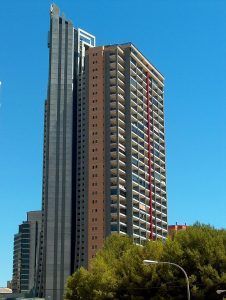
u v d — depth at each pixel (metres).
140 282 67.19
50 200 182.38
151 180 191.62
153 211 188.12
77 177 186.00
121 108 186.75
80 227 179.25
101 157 180.25
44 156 195.50
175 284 62.81
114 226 171.00
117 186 175.00
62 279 174.12
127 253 72.44
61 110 192.00
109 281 71.19
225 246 63.41
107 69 189.75
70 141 188.00
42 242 183.25
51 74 196.12
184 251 63.66
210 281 60.12
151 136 198.75
